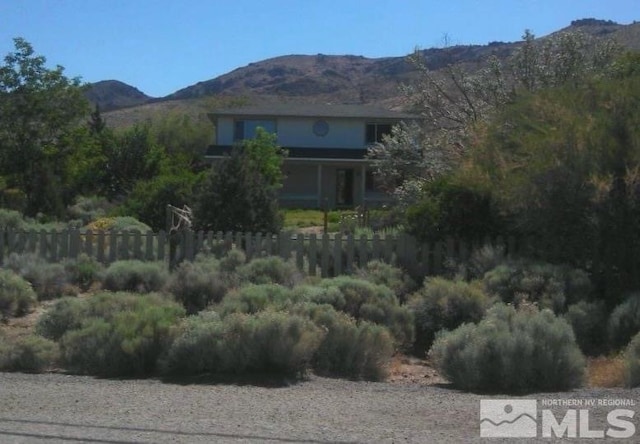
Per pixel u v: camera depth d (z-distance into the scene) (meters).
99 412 8.88
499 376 10.68
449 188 17.42
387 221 23.41
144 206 26.38
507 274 14.92
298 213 39.91
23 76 34.56
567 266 15.16
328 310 12.44
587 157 14.81
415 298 14.95
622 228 14.77
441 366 11.22
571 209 15.02
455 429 8.24
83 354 11.83
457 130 24.03
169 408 9.12
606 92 15.51
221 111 48.78
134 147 39.59
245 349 11.46
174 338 11.72
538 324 11.27
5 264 18.22
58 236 19.39
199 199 20.59
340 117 47.97
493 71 24.33
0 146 33.88
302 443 7.61
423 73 25.59
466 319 14.38
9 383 10.77
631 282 14.96
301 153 46.97
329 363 11.91
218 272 16.83
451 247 17.12
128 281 17.23
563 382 10.80
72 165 35.72
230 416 8.73
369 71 161.25
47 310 15.20
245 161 21.06
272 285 14.68
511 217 16.64
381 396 10.05
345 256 17.78
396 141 25.73
